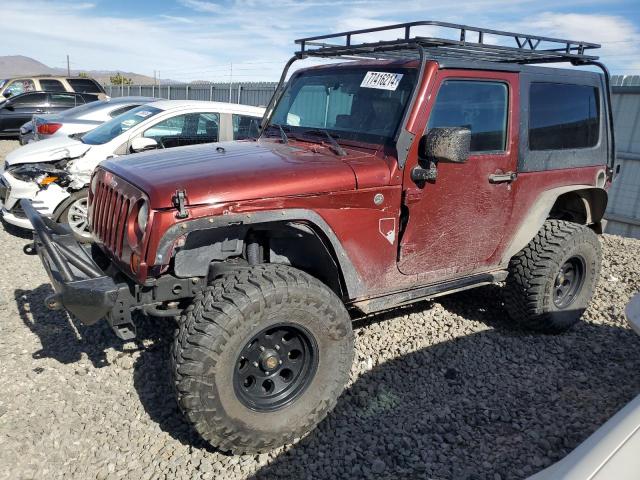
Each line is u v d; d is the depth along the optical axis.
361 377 3.66
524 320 4.32
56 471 2.72
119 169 3.17
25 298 4.72
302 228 3.02
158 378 3.53
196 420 2.65
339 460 2.89
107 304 2.79
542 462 2.91
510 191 3.85
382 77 3.56
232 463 2.83
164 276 2.90
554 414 3.33
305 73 4.29
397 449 2.99
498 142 3.75
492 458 2.94
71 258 3.15
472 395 3.54
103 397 3.33
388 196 3.24
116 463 2.80
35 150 6.47
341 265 3.17
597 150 4.51
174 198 2.64
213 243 2.97
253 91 17.11
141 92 25.92
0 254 5.89
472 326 4.50
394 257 3.40
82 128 8.94
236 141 4.09
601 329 4.62
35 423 3.05
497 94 3.71
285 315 2.78
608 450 1.82
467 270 3.88
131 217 2.80
